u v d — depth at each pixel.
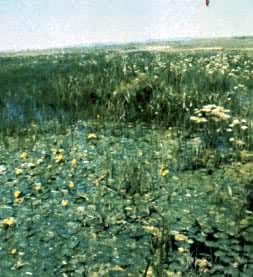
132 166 6.39
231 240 4.22
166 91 9.84
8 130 8.50
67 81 12.62
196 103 9.38
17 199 5.34
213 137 7.64
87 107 9.95
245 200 5.11
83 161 6.72
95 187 5.76
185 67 14.54
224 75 12.88
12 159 6.96
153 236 4.43
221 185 5.65
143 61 18.19
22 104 10.84
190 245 4.28
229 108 9.48
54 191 5.62
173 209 5.00
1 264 3.98
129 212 5.01
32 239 4.42
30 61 23.66
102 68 16.06
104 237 4.46
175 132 8.19
